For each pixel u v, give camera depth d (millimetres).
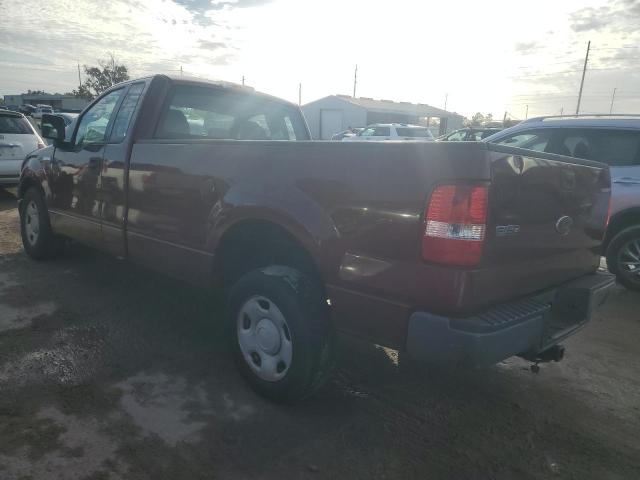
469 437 2879
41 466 2445
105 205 4309
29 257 5859
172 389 3219
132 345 3801
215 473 2469
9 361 3436
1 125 9219
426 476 2531
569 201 2951
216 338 4000
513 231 2488
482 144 2250
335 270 2684
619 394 3455
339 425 2916
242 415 2965
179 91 4215
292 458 2607
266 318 3023
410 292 2408
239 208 3090
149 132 4039
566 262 3061
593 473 2623
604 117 5809
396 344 2510
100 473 2424
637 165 5465
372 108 42000
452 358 2312
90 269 5508
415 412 3104
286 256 3287
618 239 5613
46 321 4125
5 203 9375
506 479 2547
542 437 2912
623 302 5293
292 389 2910
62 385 3184
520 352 2652
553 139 6004
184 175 3506
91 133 4688
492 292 2422
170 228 3682
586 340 4355
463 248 2254
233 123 4738
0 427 2723
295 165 2850
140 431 2766
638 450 2832
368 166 2529
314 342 2803
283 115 5230
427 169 2334
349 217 2598
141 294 4852
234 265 3516
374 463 2604
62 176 4883
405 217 2391
